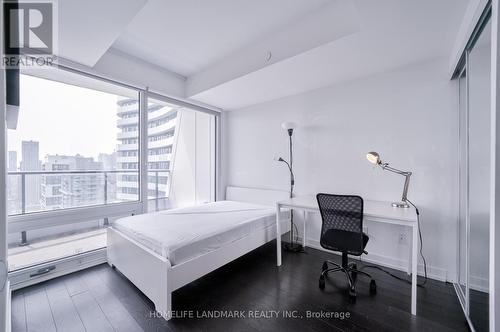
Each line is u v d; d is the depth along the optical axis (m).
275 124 3.48
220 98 3.42
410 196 2.36
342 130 2.82
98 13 1.61
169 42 2.46
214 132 4.11
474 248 1.66
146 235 1.95
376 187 2.57
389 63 2.31
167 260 1.69
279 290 2.05
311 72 2.51
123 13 1.61
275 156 3.49
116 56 2.63
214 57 2.79
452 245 2.14
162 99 3.21
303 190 3.18
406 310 1.77
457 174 2.12
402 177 2.40
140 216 2.56
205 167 4.68
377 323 1.63
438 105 2.20
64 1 1.47
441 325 1.61
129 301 1.89
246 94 3.25
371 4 1.50
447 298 1.91
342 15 1.85
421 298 1.92
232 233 2.24
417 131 2.31
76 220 2.35
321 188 3.01
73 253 2.54
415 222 1.72
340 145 2.83
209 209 2.93
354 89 2.71
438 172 2.21
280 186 3.44
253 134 3.78
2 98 0.49
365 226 2.63
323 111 2.98
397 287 2.09
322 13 1.96
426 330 1.56
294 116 3.26
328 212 2.12
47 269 2.19
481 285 1.52
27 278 2.08
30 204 2.59
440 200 2.21
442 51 2.08
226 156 4.19
